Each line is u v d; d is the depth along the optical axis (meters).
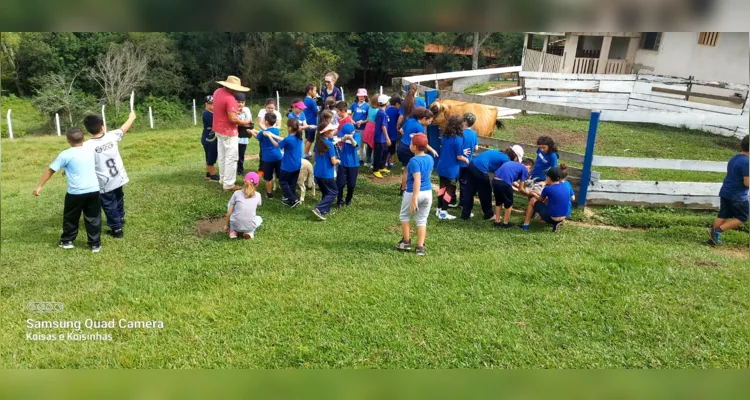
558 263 5.57
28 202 8.00
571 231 7.12
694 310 4.61
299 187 8.75
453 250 6.33
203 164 10.70
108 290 5.02
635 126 14.04
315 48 28.02
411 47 30.14
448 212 8.01
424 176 5.89
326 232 6.79
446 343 4.09
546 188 6.98
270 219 7.20
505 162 7.15
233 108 7.61
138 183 8.53
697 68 15.83
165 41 28.91
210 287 5.12
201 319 4.46
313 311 4.59
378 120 9.24
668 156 10.88
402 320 4.42
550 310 4.59
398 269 5.57
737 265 5.76
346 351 3.99
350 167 7.72
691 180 9.39
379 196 8.54
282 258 5.85
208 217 7.20
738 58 14.56
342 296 4.85
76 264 5.65
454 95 9.70
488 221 7.58
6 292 4.99
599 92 15.38
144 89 28.78
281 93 31.80
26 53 26.58
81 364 3.80
